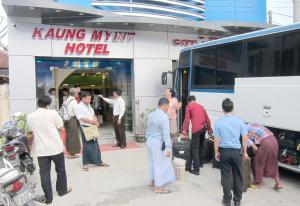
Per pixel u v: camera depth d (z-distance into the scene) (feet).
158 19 40.98
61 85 48.52
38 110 21.01
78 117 28.50
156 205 20.43
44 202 21.01
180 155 27.25
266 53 25.90
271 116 25.04
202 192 22.53
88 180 25.94
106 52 42.57
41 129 20.77
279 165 24.79
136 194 22.48
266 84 25.61
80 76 52.49
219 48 31.58
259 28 47.83
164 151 22.30
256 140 22.71
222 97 30.99
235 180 19.72
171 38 46.24
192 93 35.83
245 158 20.63
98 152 29.35
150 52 45.03
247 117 27.40
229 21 46.16
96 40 41.98
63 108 33.27
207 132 28.91
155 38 45.24
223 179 19.79
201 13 49.37
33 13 37.58
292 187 23.65
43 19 39.19
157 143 22.29
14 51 38.34
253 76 27.09
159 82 45.60
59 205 20.86
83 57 41.52
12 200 15.53
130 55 43.93
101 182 25.36
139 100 44.60
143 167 29.50
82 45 41.24
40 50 39.32
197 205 20.24
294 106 23.15
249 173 23.00
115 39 43.01
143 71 44.70
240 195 19.69
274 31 25.26
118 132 38.47
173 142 27.58
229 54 30.14
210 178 25.71
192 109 26.91
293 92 23.24
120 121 37.91
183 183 24.56
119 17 39.68
